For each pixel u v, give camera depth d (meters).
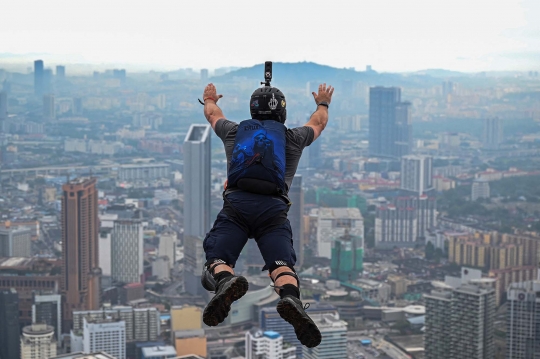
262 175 6.32
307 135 6.81
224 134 6.78
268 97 6.66
